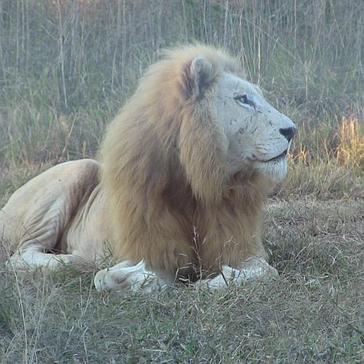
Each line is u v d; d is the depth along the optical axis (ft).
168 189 32.99
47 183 38.63
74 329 26.73
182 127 32.35
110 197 33.73
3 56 64.80
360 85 62.80
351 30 66.18
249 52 63.21
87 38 65.46
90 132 57.62
